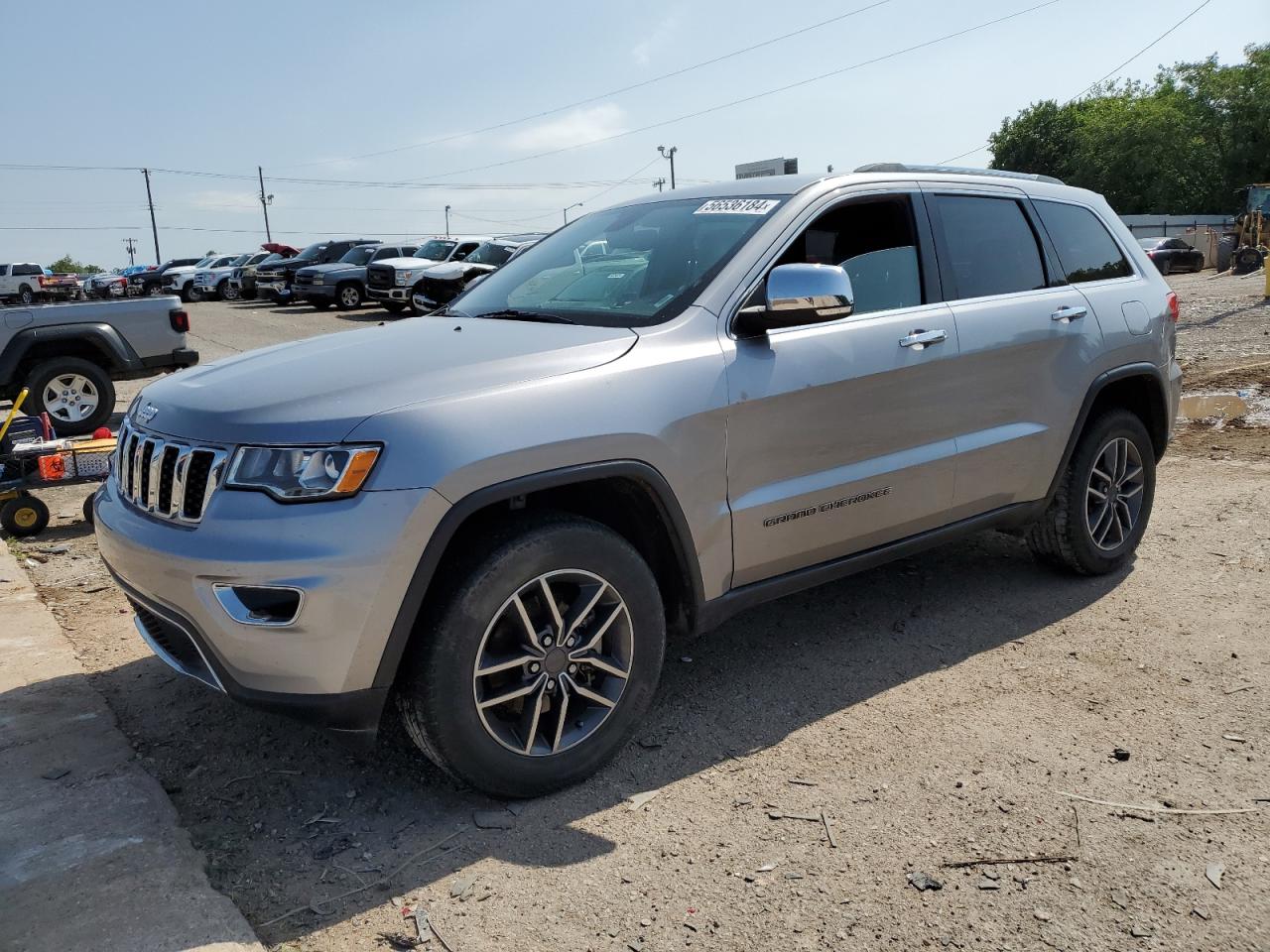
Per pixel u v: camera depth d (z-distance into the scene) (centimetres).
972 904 250
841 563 372
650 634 314
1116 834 277
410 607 265
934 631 424
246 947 232
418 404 272
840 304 320
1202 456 712
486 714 285
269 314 2538
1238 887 255
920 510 388
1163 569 488
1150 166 5506
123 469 319
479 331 338
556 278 390
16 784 302
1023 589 469
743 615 447
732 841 278
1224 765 312
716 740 336
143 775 309
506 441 274
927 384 380
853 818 287
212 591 264
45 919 240
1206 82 5591
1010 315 412
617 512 326
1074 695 361
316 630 258
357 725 273
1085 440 457
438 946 238
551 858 272
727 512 326
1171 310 498
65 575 522
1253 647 396
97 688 378
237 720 353
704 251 358
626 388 301
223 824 290
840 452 357
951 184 417
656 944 238
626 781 311
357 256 2628
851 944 237
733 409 323
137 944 231
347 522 257
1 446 614
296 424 266
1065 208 468
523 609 285
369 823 290
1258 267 2939
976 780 306
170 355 1001
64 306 951
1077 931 240
